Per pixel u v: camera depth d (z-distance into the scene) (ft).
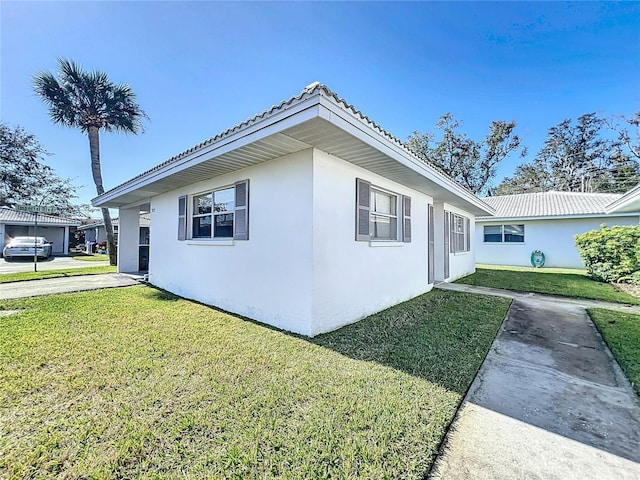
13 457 5.79
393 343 12.40
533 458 5.98
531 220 46.68
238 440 6.31
